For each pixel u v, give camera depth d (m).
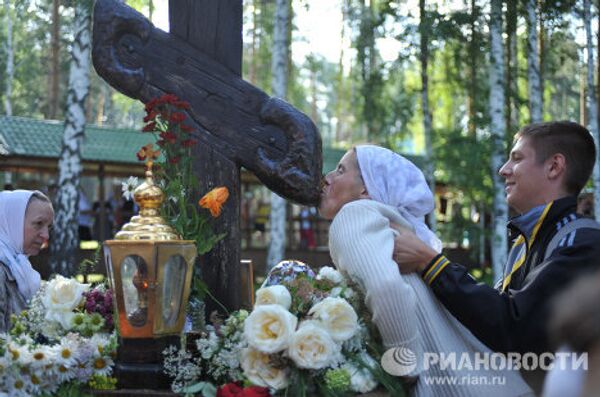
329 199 2.87
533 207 2.82
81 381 2.50
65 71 20.61
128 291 2.45
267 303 2.46
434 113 23.78
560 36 14.30
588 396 1.55
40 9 16.00
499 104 14.59
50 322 2.68
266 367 2.39
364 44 18.05
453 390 2.51
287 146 3.07
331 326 2.41
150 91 3.12
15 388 2.45
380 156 2.80
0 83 21.00
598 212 13.16
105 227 17.25
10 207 3.73
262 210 21.77
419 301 2.56
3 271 3.56
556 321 1.61
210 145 3.09
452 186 17.67
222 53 3.13
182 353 2.51
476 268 20.20
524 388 2.49
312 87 37.50
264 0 20.47
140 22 3.11
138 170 17.06
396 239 2.58
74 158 12.70
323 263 18.88
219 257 3.06
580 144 2.79
